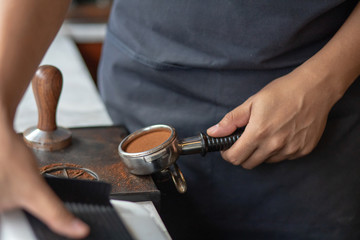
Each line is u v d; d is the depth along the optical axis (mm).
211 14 753
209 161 854
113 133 872
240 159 750
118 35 905
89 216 489
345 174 861
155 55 822
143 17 826
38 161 741
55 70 773
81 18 1786
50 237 442
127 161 691
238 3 732
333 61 736
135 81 890
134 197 659
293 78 731
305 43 775
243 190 875
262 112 713
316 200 875
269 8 727
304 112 728
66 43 1632
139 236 513
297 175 857
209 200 885
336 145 844
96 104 1155
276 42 746
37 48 561
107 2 1991
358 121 831
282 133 729
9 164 416
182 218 890
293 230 901
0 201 418
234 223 905
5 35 525
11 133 439
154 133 769
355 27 745
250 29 744
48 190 424
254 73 787
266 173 856
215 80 801
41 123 796
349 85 761
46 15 576
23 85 526
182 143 729
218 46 769
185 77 814
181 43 801
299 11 725
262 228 905
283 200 877
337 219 889
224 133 736
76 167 727
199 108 837
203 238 916
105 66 970
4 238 435
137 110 898
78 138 839
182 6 770
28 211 464
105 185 500
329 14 763
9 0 550
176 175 734
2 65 505
